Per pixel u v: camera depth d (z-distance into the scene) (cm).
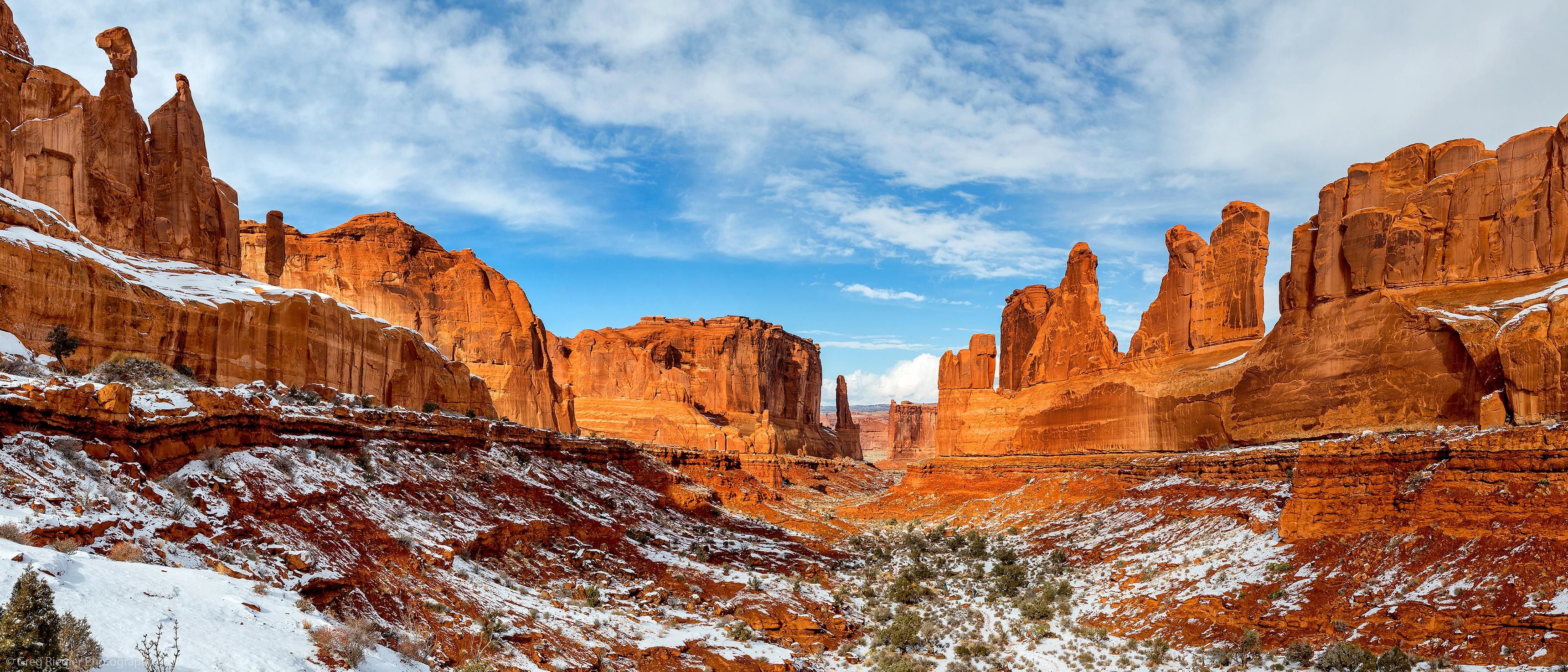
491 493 4522
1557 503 3372
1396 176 5303
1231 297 6856
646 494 6519
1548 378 3953
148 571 1842
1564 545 3219
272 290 4691
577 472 5991
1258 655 3531
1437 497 3731
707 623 3934
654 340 17025
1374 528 3944
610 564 4459
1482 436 3716
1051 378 8906
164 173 4981
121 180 4675
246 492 2770
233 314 4259
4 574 1498
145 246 4753
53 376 2942
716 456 10169
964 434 9650
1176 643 3888
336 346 4978
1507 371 4116
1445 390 4709
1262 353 6028
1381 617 3406
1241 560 4350
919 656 4088
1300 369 5612
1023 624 4606
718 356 17075
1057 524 6638
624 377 13950
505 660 2678
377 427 4200
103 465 2311
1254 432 5975
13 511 1859
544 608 3359
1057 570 5472
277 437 3384
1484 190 4953
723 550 5625
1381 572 3662
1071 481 7519
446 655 2523
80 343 3519
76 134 4450
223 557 2236
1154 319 7606
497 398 9344
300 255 9988
